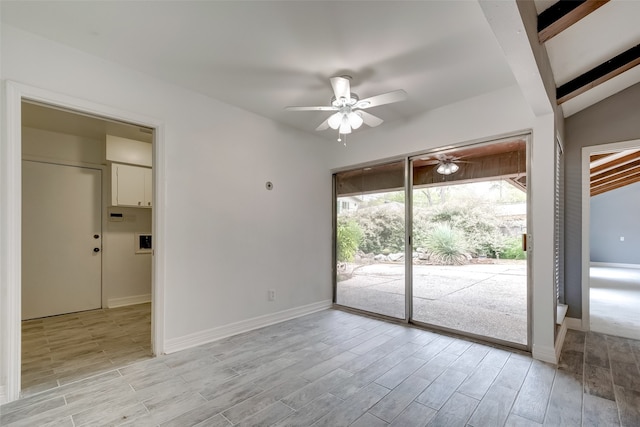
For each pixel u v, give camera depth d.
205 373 2.43
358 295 4.28
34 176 3.99
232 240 3.35
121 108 2.57
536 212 2.75
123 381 2.31
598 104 3.49
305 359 2.69
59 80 2.28
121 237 4.68
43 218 4.05
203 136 3.12
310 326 3.60
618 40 2.41
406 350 2.88
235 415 1.90
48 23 2.05
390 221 3.95
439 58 2.42
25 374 2.42
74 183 4.29
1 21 2.04
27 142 3.95
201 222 3.09
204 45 2.29
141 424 1.81
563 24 1.93
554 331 2.66
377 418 1.87
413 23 2.00
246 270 3.47
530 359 2.69
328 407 1.98
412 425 1.80
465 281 3.33
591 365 2.58
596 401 2.04
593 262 9.66
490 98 3.02
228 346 2.98
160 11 1.92
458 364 2.59
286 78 2.77
